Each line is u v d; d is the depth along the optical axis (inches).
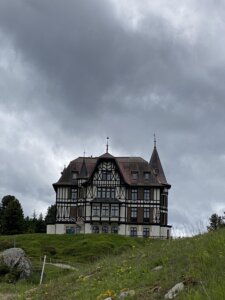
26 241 2728.8
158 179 4084.6
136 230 3799.2
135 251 777.6
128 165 3981.3
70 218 3875.5
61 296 588.1
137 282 522.6
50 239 2805.1
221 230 660.1
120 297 471.8
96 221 3794.3
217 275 428.5
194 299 363.3
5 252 1194.6
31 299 650.2
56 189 3924.7
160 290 456.1
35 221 4985.2
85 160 4109.3
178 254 580.4
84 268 821.2
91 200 3811.5
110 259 789.2
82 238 2805.1
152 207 3828.7
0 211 4862.2
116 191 3836.1
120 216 3804.1
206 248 542.9
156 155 4202.8
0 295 832.9
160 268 549.6
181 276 475.2
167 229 3934.5
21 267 1159.0
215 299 351.9
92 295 524.1
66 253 2410.2
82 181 3875.5
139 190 3858.3
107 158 3850.9
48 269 1327.5
